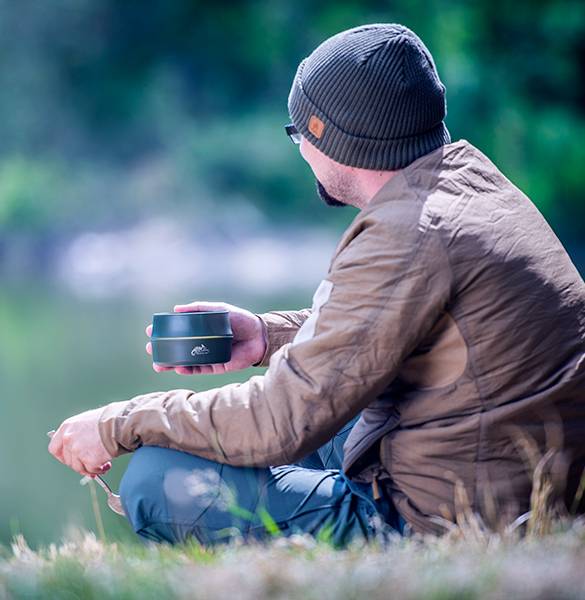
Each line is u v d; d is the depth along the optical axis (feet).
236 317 21.42
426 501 17.42
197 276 149.28
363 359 16.87
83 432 18.16
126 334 99.09
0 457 55.93
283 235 164.55
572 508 17.66
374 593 13.61
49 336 99.71
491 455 17.07
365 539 17.65
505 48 172.35
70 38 197.88
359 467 18.10
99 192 178.70
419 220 16.96
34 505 44.06
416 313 16.79
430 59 18.70
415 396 17.47
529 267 17.12
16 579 15.08
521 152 168.76
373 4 185.57
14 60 196.85
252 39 196.65
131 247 161.48
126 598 14.15
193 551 16.48
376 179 18.58
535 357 17.01
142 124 194.39
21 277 159.84
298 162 176.04
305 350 17.13
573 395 17.22
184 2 198.29
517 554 15.10
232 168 175.42
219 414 17.38
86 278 156.66
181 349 19.47
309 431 17.07
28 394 71.97
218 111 196.44
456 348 17.02
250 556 15.72
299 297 111.86
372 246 17.03
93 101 196.34
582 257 153.38
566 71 171.12
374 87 18.02
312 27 192.24
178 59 200.75
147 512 17.84
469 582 13.76
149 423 17.78
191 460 17.74
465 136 167.43
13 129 193.77
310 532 17.75
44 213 176.04
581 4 170.30
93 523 38.86
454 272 16.79
